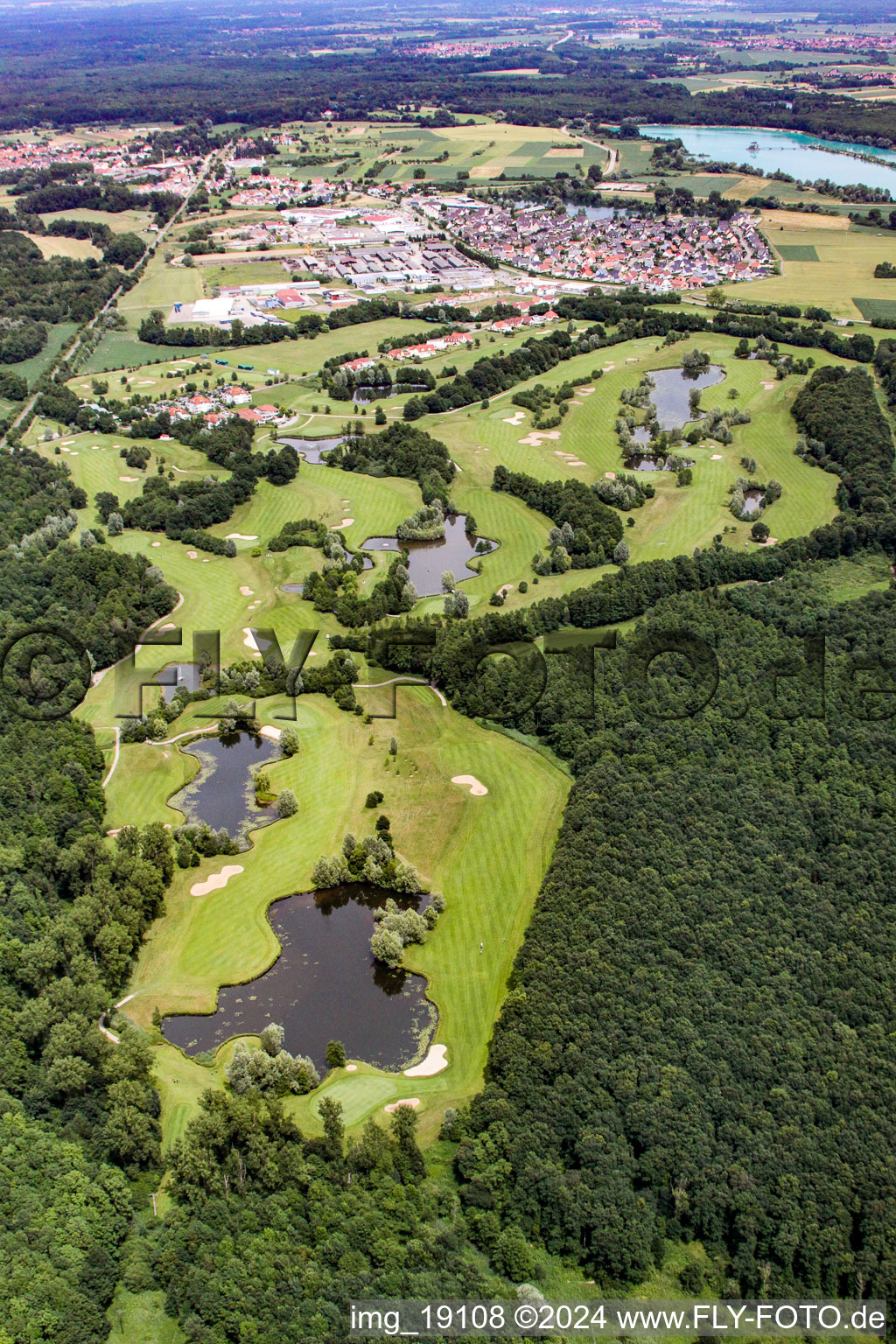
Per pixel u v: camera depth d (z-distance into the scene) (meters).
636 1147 139.50
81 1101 146.12
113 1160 140.25
